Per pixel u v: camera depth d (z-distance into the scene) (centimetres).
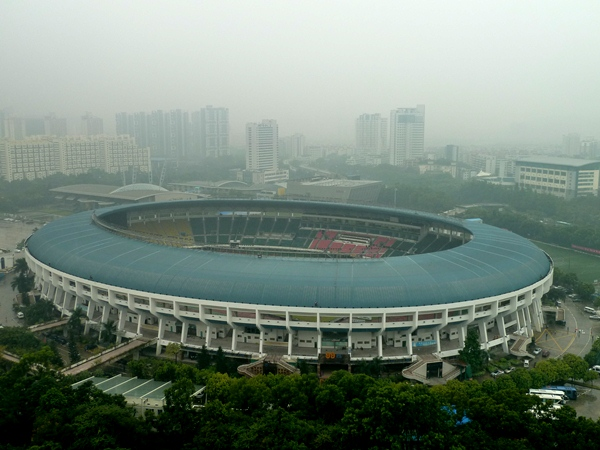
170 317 17025
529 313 18775
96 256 18638
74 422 10325
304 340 16175
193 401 12188
